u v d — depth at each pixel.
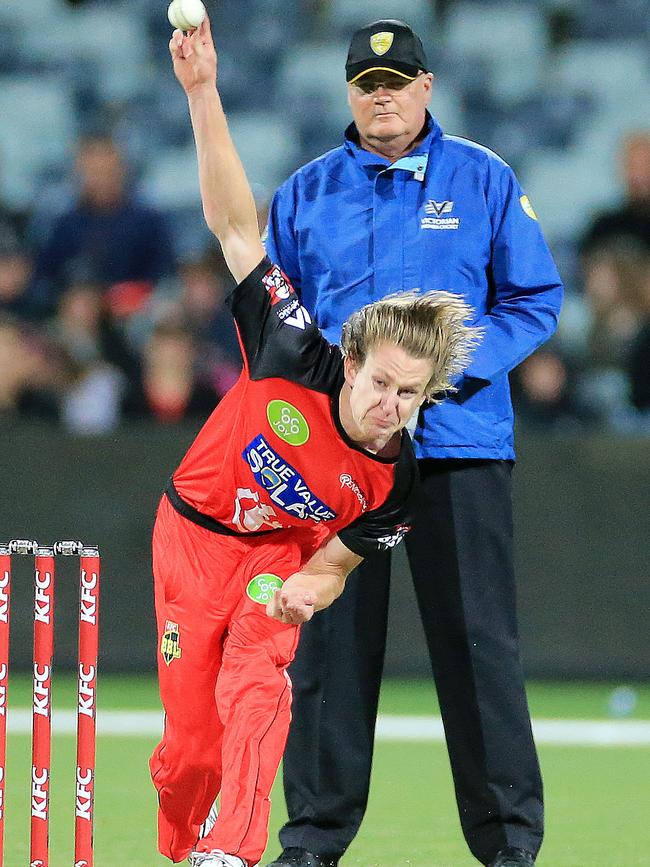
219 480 13.73
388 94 15.22
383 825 19.30
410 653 33.50
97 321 38.31
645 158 39.44
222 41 50.62
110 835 18.17
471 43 50.28
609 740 27.00
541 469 33.44
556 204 47.28
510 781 15.28
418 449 15.34
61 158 48.72
